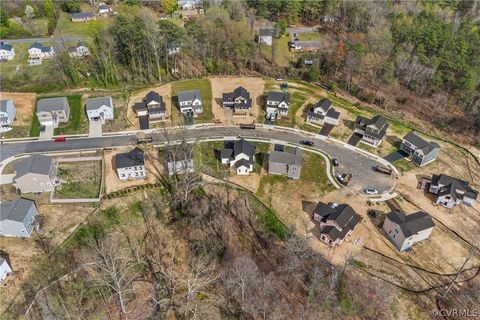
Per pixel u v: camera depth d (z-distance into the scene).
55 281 66.25
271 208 81.06
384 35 126.69
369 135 96.69
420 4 162.25
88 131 97.94
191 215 79.00
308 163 91.38
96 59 119.00
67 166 87.44
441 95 112.44
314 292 66.06
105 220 76.50
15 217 69.94
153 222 77.56
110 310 63.84
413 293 66.94
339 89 118.50
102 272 67.06
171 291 67.31
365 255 72.50
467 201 82.62
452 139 103.06
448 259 72.50
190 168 86.00
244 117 104.75
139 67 115.94
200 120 103.12
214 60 122.50
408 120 108.50
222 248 74.06
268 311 64.00
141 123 101.06
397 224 72.19
